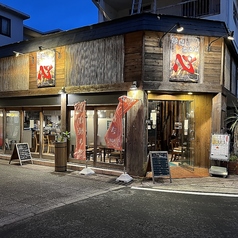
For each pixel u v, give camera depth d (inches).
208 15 461.7
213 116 316.2
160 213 183.3
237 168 308.3
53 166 359.3
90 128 338.3
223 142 303.3
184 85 300.7
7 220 169.6
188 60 303.1
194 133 340.2
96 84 324.8
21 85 405.4
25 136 411.5
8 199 213.0
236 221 169.5
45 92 371.9
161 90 296.0
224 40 321.7
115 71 312.8
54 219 171.8
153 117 374.9
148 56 294.8
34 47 386.9
